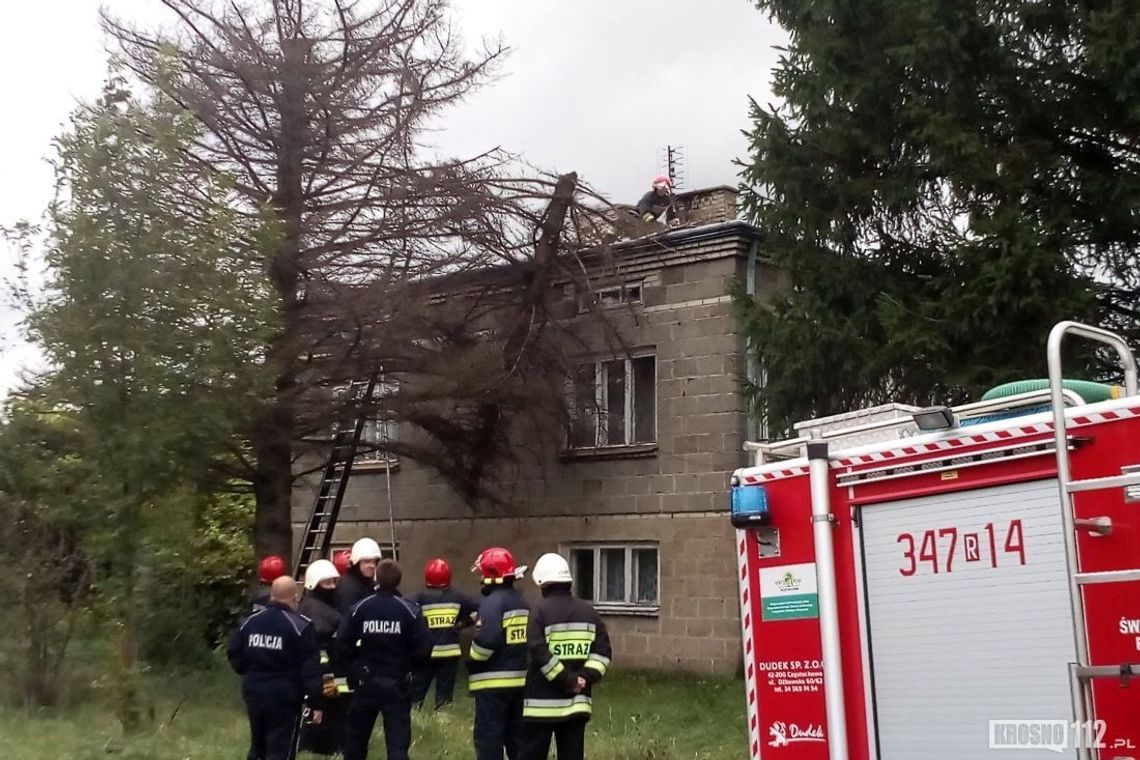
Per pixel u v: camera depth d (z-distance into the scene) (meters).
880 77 12.84
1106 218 12.02
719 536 15.80
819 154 13.41
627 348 15.99
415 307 14.27
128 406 10.90
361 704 8.58
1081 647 4.34
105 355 10.77
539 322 15.49
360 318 14.06
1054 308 11.23
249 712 8.33
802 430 6.25
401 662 8.59
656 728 11.39
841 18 13.14
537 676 7.59
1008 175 12.09
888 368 12.47
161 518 11.34
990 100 12.72
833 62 13.15
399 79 15.02
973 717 4.96
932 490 5.20
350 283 14.76
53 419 11.84
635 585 16.78
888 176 13.12
